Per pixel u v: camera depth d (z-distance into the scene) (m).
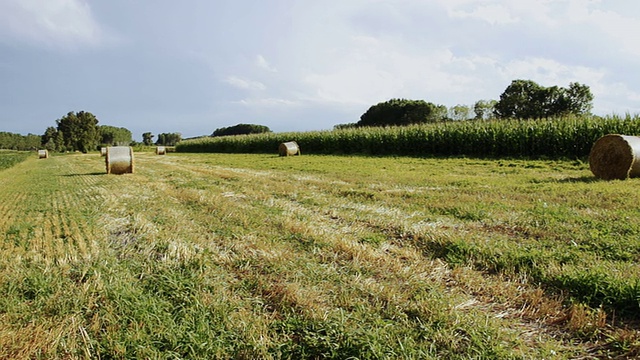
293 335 2.58
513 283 3.28
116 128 113.38
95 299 3.09
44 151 44.22
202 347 2.40
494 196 7.05
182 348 2.43
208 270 3.69
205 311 2.86
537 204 6.09
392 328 2.57
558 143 16.45
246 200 7.66
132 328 2.65
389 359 2.23
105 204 7.52
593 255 3.68
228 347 2.42
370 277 3.49
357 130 27.34
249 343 2.43
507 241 4.35
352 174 11.80
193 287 3.29
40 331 2.65
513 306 2.95
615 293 2.86
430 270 3.67
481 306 2.96
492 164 14.66
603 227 4.54
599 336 2.50
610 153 9.28
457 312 2.76
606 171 9.39
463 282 3.35
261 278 3.45
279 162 19.00
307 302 2.96
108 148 14.57
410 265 3.80
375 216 5.84
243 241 4.63
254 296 3.17
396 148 23.16
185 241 4.67
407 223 5.31
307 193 8.26
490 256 3.83
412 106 53.81
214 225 5.45
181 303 3.04
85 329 2.70
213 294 3.20
